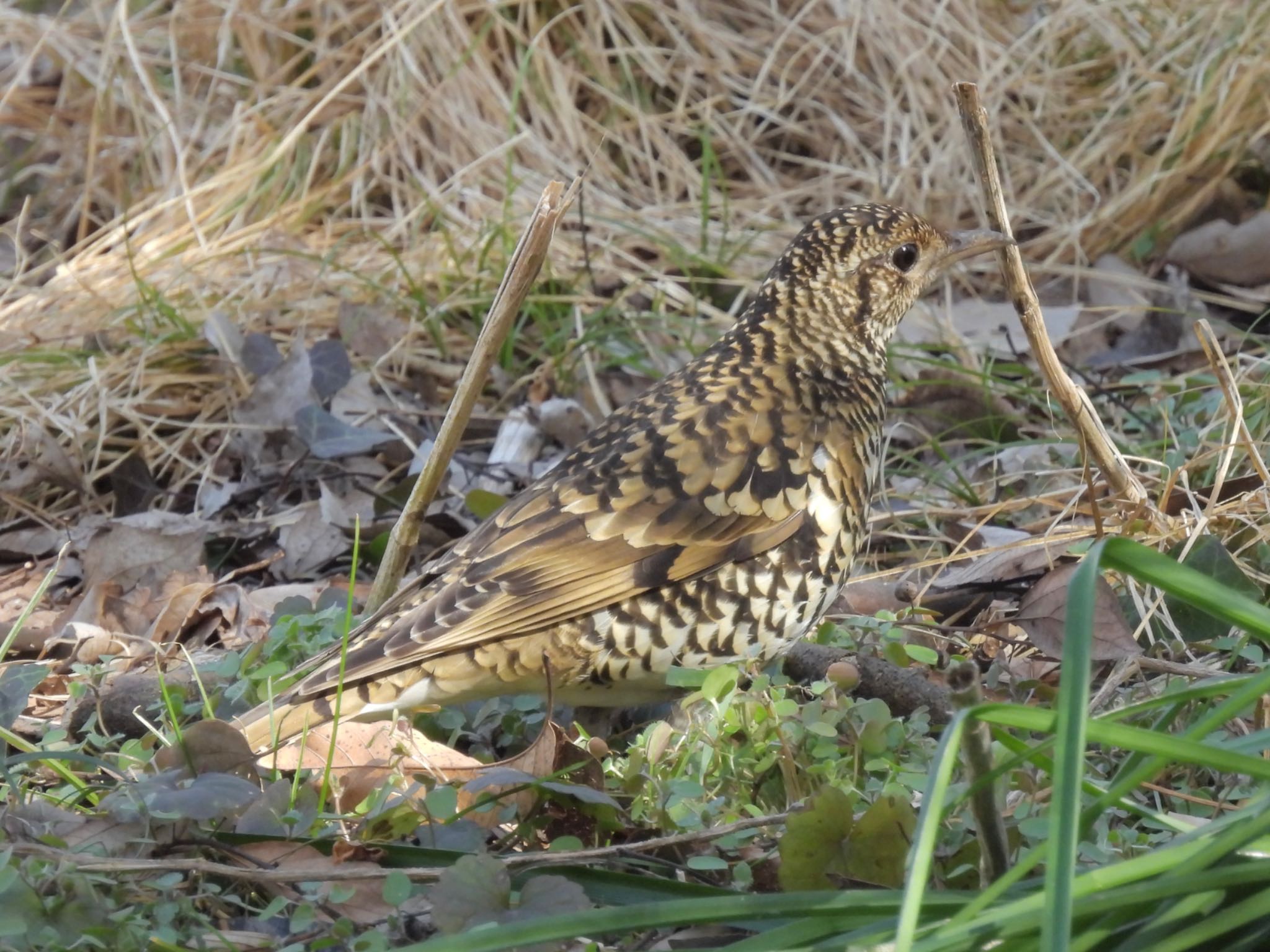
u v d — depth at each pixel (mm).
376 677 7691
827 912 5348
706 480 8094
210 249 14656
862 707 7207
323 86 16219
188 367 13125
